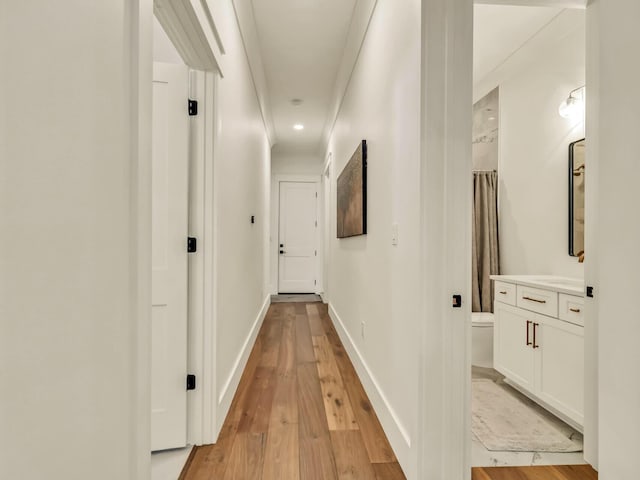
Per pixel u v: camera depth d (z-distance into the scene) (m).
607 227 0.61
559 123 2.63
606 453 0.61
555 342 2.04
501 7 2.31
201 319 1.81
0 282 0.51
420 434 1.41
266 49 3.24
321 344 3.63
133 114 0.88
